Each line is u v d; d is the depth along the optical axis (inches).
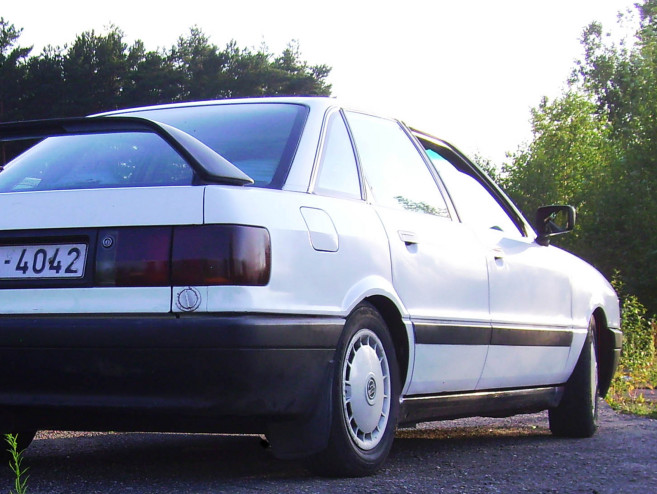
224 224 138.4
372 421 162.6
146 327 137.0
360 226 164.2
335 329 151.9
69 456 188.1
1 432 149.0
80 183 154.7
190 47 2368.4
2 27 2145.7
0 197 150.8
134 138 163.9
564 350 230.5
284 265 143.6
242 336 135.4
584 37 2399.1
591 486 156.2
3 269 147.2
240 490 145.3
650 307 1053.2
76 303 141.9
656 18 1867.6
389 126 193.8
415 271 175.9
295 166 158.2
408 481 156.8
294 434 148.9
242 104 178.2
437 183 201.3
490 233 211.5
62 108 2081.7
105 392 140.6
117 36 2234.3
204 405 137.2
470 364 193.2
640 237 1054.4
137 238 140.8
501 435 238.7
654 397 354.6
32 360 142.3
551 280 228.4
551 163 1493.6
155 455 189.3
